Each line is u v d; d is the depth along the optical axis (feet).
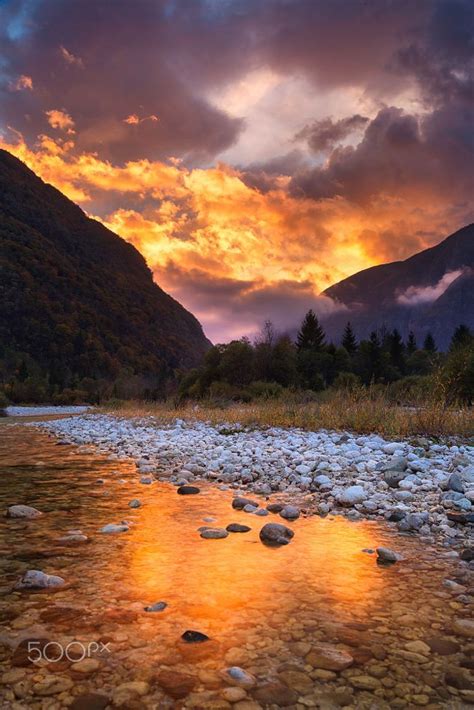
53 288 568.00
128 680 7.23
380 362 208.74
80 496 21.06
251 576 11.59
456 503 17.75
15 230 638.12
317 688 7.04
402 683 7.18
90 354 480.23
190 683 7.16
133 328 637.30
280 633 8.74
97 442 45.98
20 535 14.99
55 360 417.69
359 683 7.18
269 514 17.94
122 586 10.93
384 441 32.24
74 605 9.91
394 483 21.22
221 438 40.57
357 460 26.00
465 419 35.14
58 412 189.26
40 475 26.86
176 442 40.52
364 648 8.23
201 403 91.45
